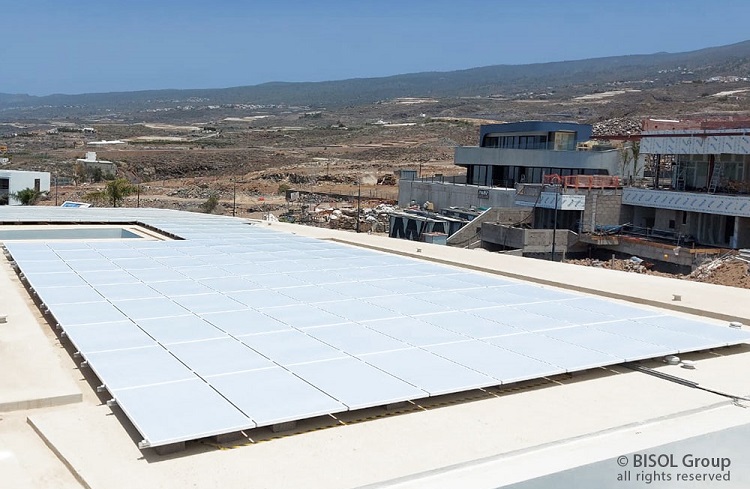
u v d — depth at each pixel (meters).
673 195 48.00
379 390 12.41
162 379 12.58
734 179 47.06
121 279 21.69
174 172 174.38
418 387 12.64
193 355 14.00
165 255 27.14
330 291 20.83
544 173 62.91
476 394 13.57
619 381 14.61
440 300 20.11
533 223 53.59
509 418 12.50
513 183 65.81
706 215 47.06
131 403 11.44
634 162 61.44
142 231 37.38
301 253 29.08
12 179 102.12
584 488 10.71
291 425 11.79
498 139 71.38
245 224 41.97
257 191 122.12
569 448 11.34
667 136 49.91
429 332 16.44
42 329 17.23
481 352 15.04
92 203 93.38
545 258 48.03
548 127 65.06
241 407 11.44
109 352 14.02
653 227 51.69
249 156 191.25
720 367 15.82
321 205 95.19
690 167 50.44
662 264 44.62
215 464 10.48
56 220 38.25
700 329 17.97
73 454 10.68
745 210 42.78
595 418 12.60
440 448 11.22
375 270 25.17
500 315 18.52
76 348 14.48
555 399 13.48
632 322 18.39
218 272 23.55
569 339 16.39
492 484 10.05
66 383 13.27
